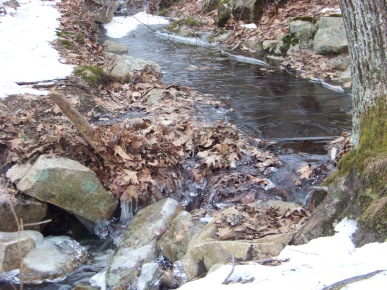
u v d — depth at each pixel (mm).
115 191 3342
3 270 2947
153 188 3367
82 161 3443
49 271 2953
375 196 2432
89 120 4145
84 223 3340
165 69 5641
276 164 3537
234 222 2773
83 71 4840
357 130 2758
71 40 5816
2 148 3582
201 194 3439
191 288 2160
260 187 3381
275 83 5164
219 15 7219
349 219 2484
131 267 2865
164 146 3588
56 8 7105
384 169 2445
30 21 6281
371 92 2631
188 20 7504
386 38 2566
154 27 7828
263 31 6602
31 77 4582
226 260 2514
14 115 3914
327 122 4199
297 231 2654
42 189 3211
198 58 6137
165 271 2781
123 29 7660
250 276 2191
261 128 4098
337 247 2326
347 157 2629
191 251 2615
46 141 3490
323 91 4926
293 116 4320
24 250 3016
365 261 2154
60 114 4059
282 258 2326
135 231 3066
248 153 3686
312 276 2088
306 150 3732
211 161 3535
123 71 5055
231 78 5328
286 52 5973
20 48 5242
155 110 4387
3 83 4340
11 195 3244
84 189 3264
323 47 5605
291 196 3314
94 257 3158
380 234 2342
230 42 6719
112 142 3477
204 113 4359
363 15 2604
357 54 2674
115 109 4410
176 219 3016
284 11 6797
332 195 2594
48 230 3332
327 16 5754
